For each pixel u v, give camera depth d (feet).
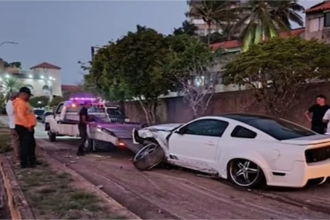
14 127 31.24
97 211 17.29
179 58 61.46
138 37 67.36
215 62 63.31
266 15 100.22
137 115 84.64
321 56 43.57
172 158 29.17
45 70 299.79
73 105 46.96
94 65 74.38
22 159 29.45
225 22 145.18
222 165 24.85
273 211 18.70
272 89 49.67
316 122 30.68
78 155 38.29
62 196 19.99
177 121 72.69
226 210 18.86
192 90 62.49
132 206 19.58
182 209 19.03
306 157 21.50
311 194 22.07
